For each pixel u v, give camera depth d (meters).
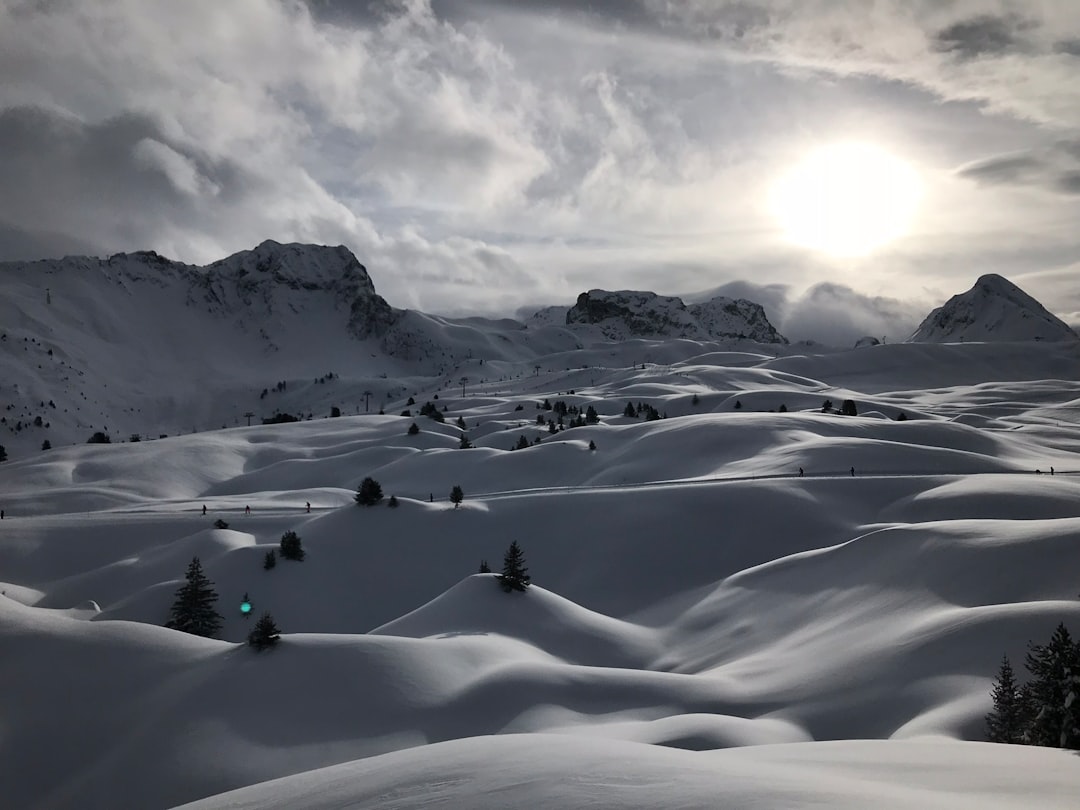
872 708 40.03
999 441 136.12
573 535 94.88
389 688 46.47
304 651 49.66
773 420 135.62
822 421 135.75
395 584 89.00
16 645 52.44
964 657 40.69
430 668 48.94
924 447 112.25
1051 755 19.42
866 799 12.40
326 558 91.06
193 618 75.94
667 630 68.50
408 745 41.94
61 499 133.12
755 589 67.81
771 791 12.88
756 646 57.12
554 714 44.03
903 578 56.56
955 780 15.69
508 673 47.94
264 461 176.75
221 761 40.81
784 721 41.03
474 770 15.91
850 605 56.59
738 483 98.75
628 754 16.53
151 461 164.75
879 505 91.62
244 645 51.44
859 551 64.00
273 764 40.44
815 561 66.94
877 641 47.38
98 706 47.19
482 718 44.03
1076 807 12.72
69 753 43.78
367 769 17.89
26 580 92.94
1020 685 35.94
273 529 103.81
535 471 132.88
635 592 83.81
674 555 88.31
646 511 95.69
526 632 62.94
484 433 189.75
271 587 85.00
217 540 94.25
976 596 50.47
